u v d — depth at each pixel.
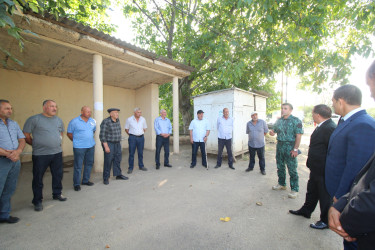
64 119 7.48
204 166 5.83
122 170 5.43
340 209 1.19
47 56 5.32
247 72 7.67
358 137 1.54
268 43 4.70
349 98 1.71
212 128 7.09
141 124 5.37
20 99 6.54
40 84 6.95
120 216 2.93
